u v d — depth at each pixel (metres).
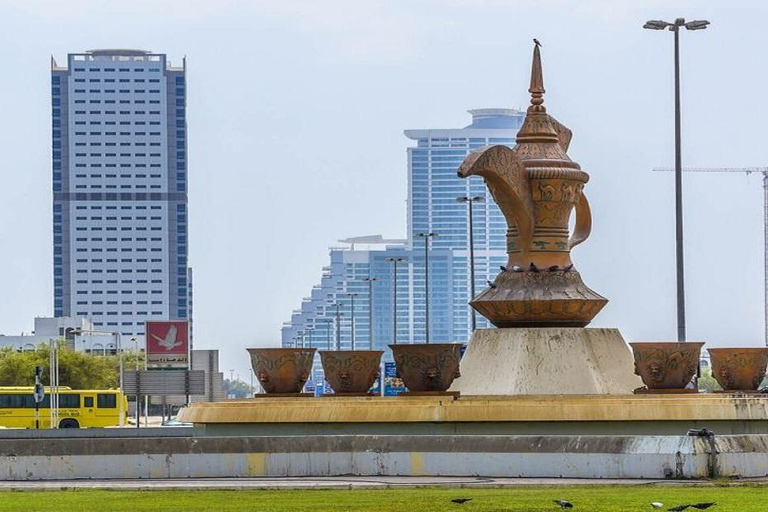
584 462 37.62
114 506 32.06
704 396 42.69
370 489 35.22
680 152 82.81
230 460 38.97
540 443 38.09
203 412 43.94
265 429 43.25
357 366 46.38
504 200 46.84
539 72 47.84
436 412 41.88
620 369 45.94
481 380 45.62
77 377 189.12
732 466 37.16
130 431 61.16
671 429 41.50
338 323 182.38
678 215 82.56
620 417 41.38
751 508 30.72
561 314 46.19
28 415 133.25
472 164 45.25
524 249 47.00
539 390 44.81
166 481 37.91
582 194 49.72
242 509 31.14
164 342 149.62
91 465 39.09
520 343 45.38
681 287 82.38
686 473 36.91
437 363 44.25
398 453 38.72
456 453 38.47
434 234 136.88
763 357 46.28
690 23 84.44
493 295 46.84
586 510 30.39
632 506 30.97
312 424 42.94
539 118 47.47
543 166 46.62
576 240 50.41
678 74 84.06
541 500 32.19
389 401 42.69
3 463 39.09
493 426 41.75
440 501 32.16
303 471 38.84
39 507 32.06
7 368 187.88
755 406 41.56
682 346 44.59
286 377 46.00
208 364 159.75
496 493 34.03
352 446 39.03
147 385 139.12
